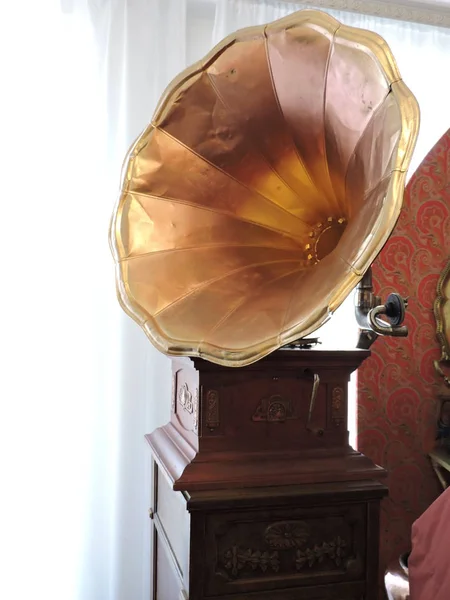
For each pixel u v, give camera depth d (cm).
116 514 185
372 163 105
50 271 181
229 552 112
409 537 178
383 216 93
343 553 118
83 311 184
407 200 179
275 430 122
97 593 183
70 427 182
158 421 190
